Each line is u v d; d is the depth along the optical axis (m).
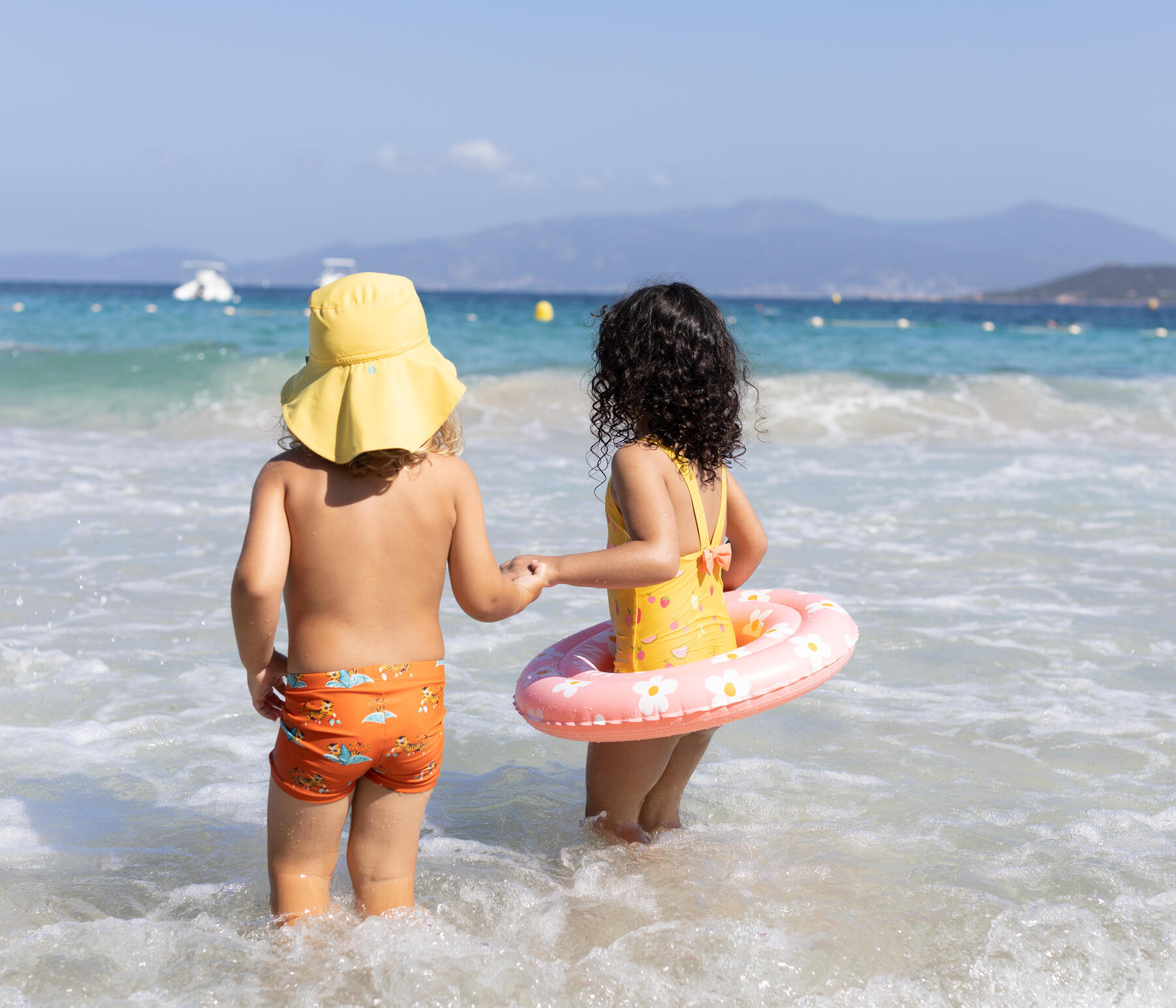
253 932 2.07
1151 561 5.44
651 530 2.29
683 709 2.21
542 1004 1.85
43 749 3.07
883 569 5.24
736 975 1.95
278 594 1.98
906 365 16.38
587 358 15.16
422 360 2.07
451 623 4.43
